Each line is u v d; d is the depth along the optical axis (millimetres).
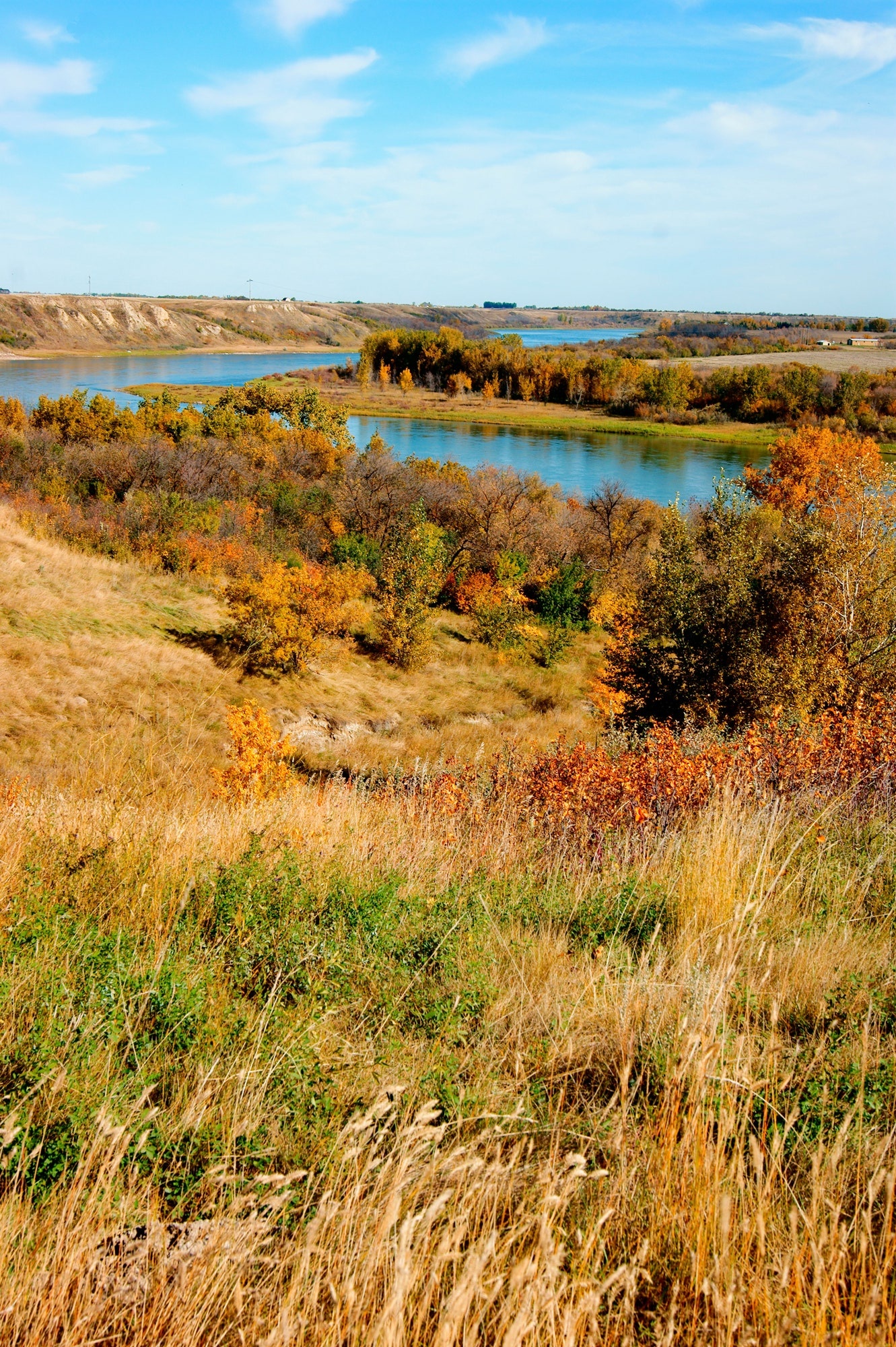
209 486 34938
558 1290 1459
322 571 23281
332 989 2775
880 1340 1357
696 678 14578
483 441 84312
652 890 3922
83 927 2930
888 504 13633
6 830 4172
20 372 113750
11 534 23109
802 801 5172
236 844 4410
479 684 24359
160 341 193125
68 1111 1920
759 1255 1550
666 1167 1771
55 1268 1484
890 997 2672
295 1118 2041
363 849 4590
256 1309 1469
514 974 3020
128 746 10227
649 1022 2492
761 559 15102
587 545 37312
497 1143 1888
